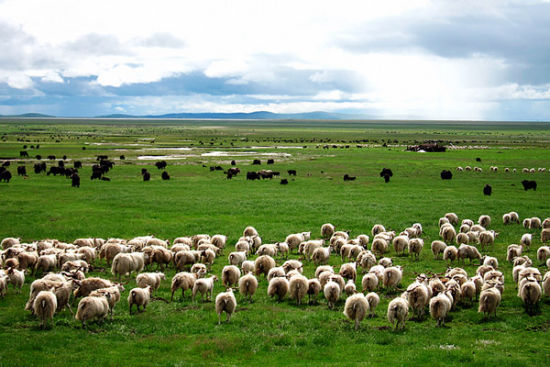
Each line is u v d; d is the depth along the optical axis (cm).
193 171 8838
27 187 6247
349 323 1814
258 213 4556
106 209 4719
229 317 1823
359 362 1405
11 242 2998
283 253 3094
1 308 1911
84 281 1980
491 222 4116
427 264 2838
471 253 2789
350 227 3931
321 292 2275
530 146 16325
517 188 6506
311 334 1662
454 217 4103
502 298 2133
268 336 1645
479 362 1387
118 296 1897
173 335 1658
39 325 1714
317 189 6444
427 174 8306
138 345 1552
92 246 3086
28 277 2456
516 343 1588
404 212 4569
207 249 2791
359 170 9019
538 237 3569
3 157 11000
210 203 5075
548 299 2108
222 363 1406
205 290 2102
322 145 17075
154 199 5331
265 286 2441
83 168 9012
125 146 15425
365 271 2570
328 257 2806
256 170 9100
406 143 18825
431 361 1411
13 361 1353
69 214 4394
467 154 12481
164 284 2430
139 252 2638
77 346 1512
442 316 1775
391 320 1728
